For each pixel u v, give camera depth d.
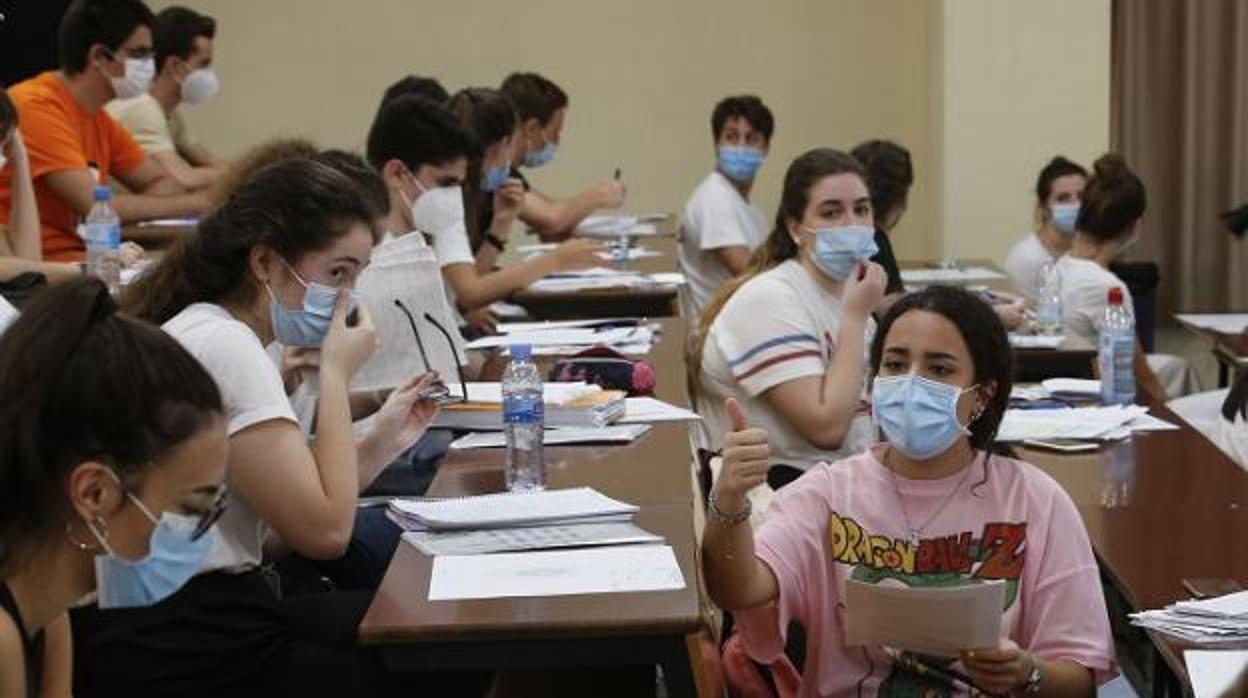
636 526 2.62
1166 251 9.36
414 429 3.04
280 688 2.54
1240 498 3.25
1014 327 5.53
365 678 2.57
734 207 7.28
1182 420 4.08
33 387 1.61
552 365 4.12
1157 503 3.22
